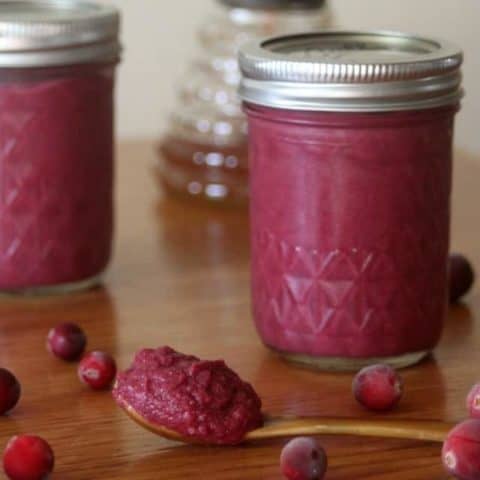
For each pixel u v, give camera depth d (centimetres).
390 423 51
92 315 65
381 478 49
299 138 57
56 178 66
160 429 51
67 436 53
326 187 57
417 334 58
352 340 58
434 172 58
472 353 60
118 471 50
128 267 71
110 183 68
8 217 66
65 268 67
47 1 69
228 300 66
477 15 98
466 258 66
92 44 65
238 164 81
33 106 65
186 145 82
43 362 59
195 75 87
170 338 62
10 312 65
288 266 58
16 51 64
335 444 51
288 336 58
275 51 60
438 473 50
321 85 56
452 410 55
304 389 57
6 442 52
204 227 77
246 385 52
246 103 58
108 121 67
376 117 56
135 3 106
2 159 66
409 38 60
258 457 51
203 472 50
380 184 57
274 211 58
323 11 84
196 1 106
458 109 58
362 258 57
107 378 56
